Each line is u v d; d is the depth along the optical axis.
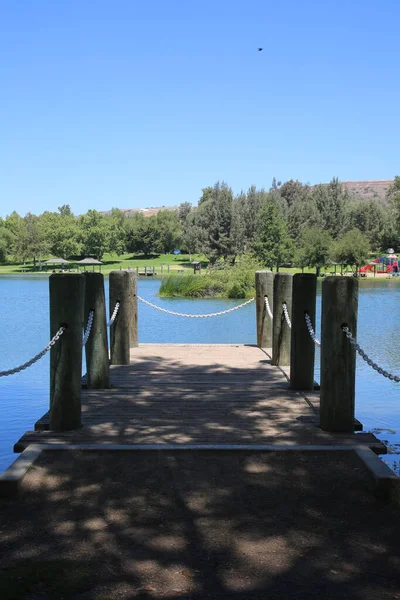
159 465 5.03
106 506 4.29
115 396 7.59
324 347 5.98
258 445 5.39
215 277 36.38
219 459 5.16
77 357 6.00
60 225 108.88
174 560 3.57
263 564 3.54
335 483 4.71
